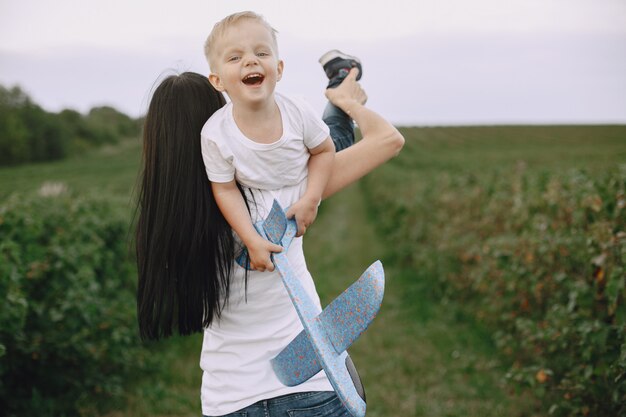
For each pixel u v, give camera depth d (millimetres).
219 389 1696
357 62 2066
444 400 4688
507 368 5098
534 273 4711
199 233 1616
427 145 68938
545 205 5496
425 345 5996
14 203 5113
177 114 1660
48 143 69938
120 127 87938
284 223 1563
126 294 6109
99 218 6770
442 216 9414
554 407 3559
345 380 1395
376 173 28797
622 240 3240
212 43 1580
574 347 3682
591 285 3957
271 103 1580
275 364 1588
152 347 5824
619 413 3189
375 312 1409
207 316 1672
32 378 4426
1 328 3703
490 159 47188
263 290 1665
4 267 3705
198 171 1640
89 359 4652
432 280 8039
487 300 5762
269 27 1586
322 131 1645
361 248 12656
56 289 4512
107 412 4496
